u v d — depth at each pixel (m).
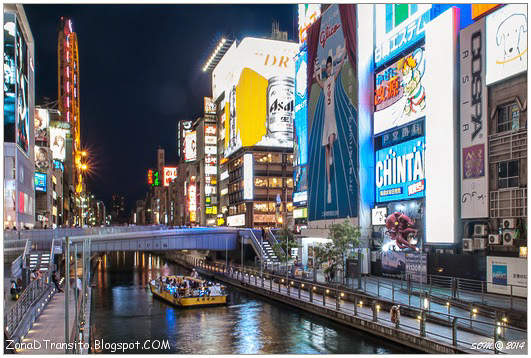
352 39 68.44
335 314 41.00
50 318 36.66
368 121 66.25
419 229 54.84
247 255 94.56
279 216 132.88
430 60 52.94
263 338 37.97
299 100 99.31
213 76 181.12
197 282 62.84
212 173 174.88
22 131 86.94
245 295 62.34
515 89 42.22
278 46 138.25
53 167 145.25
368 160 65.75
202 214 178.25
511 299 33.03
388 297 42.88
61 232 73.19
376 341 34.88
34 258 58.56
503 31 43.41
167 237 86.31
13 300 38.09
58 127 163.88
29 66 96.94
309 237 80.06
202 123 180.75
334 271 56.34
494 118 44.41
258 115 135.25
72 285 55.56
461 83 48.66
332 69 74.56
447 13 50.56
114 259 153.50
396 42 60.78
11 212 79.12
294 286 59.78
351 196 67.06
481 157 45.56
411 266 53.62
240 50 140.50
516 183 41.72
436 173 51.38
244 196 134.38
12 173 79.38
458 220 48.75
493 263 42.34
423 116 54.75
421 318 30.72
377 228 63.09
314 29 81.88
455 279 42.31
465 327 31.89
